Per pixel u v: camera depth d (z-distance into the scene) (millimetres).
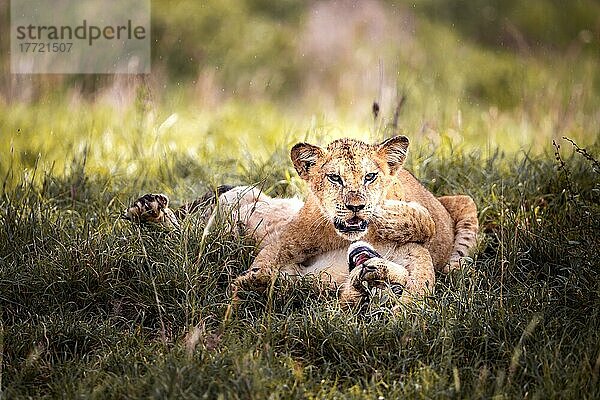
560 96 18812
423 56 24188
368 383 7910
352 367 8242
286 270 9891
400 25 25578
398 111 13664
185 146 16297
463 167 13367
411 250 9805
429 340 8422
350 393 7551
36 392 7891
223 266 10008
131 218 10414
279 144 14914
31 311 9383
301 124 18422
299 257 9945
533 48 25672
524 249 10594
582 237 10477
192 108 19797
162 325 8562
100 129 17484
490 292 9305
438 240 10602
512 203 11977
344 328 8586
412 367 8133
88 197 12727
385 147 9828
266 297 9469
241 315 9242
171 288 9523
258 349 8156
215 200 11133
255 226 10680
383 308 8891
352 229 9484
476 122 19125
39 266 9781
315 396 7570
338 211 9477
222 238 10344
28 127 17938
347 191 9453
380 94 14375
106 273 9727
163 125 15977
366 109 19078
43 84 20953
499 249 10578
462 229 11055
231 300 9250
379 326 8641
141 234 10234
